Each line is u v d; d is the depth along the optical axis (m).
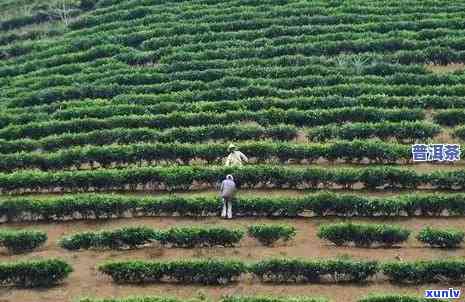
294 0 69.19
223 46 60.94
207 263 32.78
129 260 34.22
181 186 41.94
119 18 69.94
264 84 53.72
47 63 62.22
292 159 44.00
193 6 69.94
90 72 59.19
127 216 39.72
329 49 58.66
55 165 44.59
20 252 36.72
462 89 50.19
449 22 61.66
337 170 40.59
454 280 32.25
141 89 54.75
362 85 51.44
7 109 53.47
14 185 42.19
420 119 47.09
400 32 60.03
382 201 37.62
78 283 33.56
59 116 50.81
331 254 34.75
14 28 76.06
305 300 29.42
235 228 36.69
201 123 48.34
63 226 39.19
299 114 47.69
